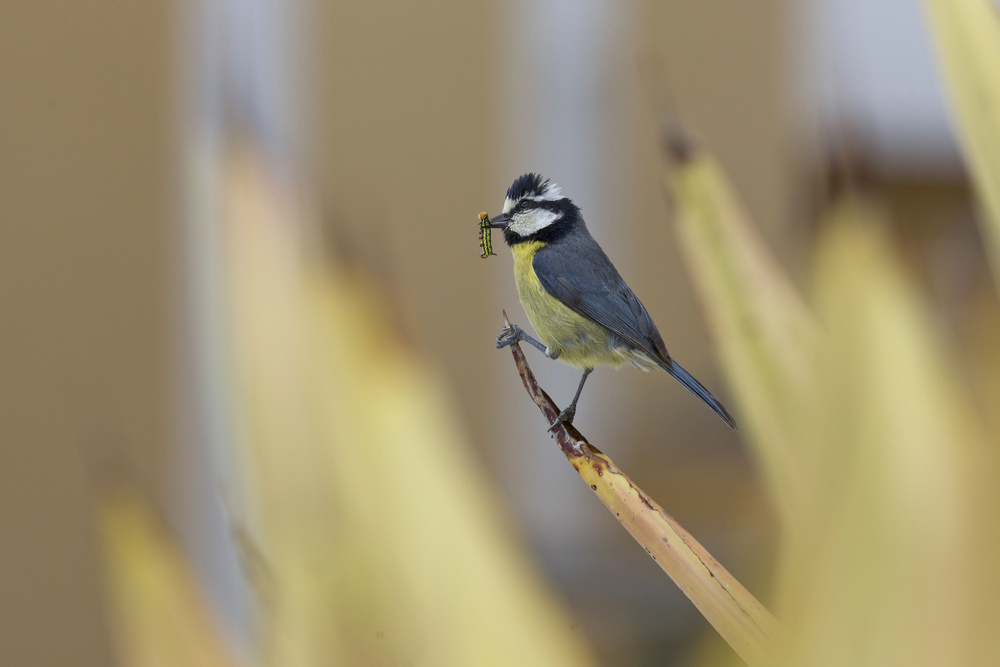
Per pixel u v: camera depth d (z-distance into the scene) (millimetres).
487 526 1097
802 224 888
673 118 1836
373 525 1056
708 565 1169
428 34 10195
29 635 7441
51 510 7977
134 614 997
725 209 1760
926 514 780
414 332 1094
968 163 1364
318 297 1044
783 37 10117
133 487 1025
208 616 1010
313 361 1046
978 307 803
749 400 1583
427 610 1054
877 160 880
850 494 808
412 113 10156
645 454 9273
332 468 1048
